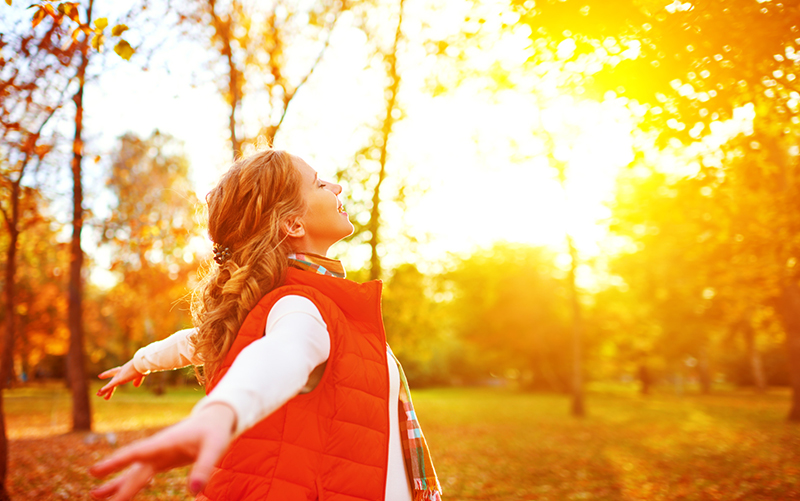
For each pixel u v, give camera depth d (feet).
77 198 32.58
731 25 11.14
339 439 3.29
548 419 64.44
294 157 4.21
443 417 66.90
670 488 25.68
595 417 67.05
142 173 57.26
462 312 137.80
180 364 4.64
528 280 131.03
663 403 94.17
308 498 3.17
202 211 4.71
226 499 3.21
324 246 4.21
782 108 13.07
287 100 30.27
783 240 25.23
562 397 125.29
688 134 12.73
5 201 21.42
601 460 34.53
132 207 35.53
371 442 3.39
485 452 38.27
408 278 48.06
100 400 84.74
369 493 3.31
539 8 12.14
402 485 3.76
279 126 29.99
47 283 65.87
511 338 133.59
